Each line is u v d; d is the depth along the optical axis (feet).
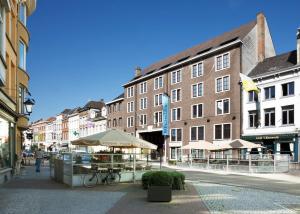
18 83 81.25
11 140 72.02
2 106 57.52
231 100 149.48
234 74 149.07
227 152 143.74
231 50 151.64
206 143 122.72
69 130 338.95
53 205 39.32
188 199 45.29
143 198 45.50
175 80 184.03
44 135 422.41
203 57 165.58
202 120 163.73
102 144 62.95
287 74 128.06
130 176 66.23
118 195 48.24
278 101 130.52
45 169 105.60
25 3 88.43
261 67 146.00
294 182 74.59
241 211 37.55
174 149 180.65
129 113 222.28
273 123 132.77
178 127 178.50
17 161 82.89
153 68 210.79
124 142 64.64
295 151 122.21
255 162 108.17
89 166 60.70
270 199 47.29
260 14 154.40
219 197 47.93
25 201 41.60
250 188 61.36
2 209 36.14
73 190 53.52
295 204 43.32
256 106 138.72
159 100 195.11
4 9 49.78
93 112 288.51
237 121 145.69
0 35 49.21
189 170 113.70
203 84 164.96
